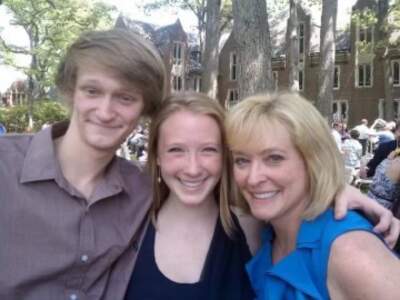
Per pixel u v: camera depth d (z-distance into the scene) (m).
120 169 0.83
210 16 7.58
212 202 0.84
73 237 0.74
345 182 0.74
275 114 0.72
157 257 0.79
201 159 0.78
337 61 14.72
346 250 0.64
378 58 13.95
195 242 0.80
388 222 0.71
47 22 11.74
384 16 10.36
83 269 0.75
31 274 0.72
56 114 13.23
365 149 6.29
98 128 0.74
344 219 0.68
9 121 13.72
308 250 0.70
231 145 0.75
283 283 0.72
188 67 18.67
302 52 15.39
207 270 0.78
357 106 14.51
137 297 0.77
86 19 11.36
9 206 0.73
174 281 0.77
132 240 0.80
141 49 0.73
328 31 6.59
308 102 0.74
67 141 0.77
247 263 0.81
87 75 0.72
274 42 16.20
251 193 0.76
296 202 0.75
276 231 0.80
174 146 0.78
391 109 11.53
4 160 0.75
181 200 0.79
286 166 0.72
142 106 0.76
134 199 0.81
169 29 18.52
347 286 0.64
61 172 0.75
